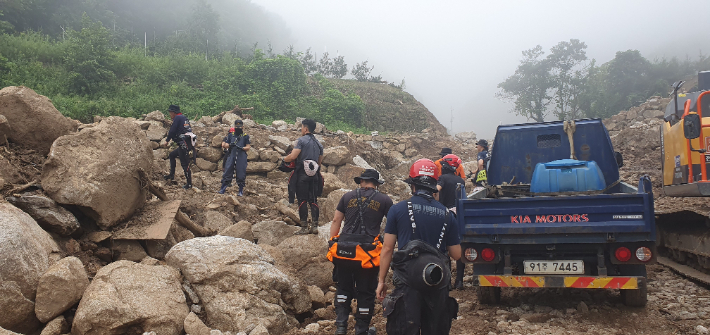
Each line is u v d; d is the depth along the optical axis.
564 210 4.91
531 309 5.40
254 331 4.20
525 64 65.81
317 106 26.64
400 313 3.26
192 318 4.28
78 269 4.25
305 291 5.28
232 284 4.66
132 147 6.01
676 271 6.66
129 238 5.47
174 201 6.40
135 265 4.46
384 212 4.47
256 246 5.26
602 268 4.93
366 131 26.08
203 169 11.30
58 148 5.32
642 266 4.96
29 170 5.89
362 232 4.34
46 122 6.52
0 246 3.82
